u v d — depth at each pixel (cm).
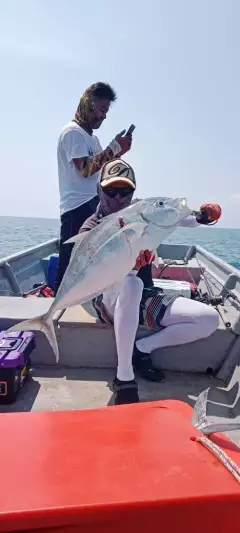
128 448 117
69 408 239
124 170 249
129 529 94
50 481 101
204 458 112
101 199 254
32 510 92
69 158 333
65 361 293
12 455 113
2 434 124
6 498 95
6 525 91
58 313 299
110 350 291
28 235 1683
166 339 270
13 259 469
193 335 266
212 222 260
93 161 319
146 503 94
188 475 104
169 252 738
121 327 229
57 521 92
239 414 234
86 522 93
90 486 100
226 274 463
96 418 136
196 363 293
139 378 281
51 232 2078
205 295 385
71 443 120
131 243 192
